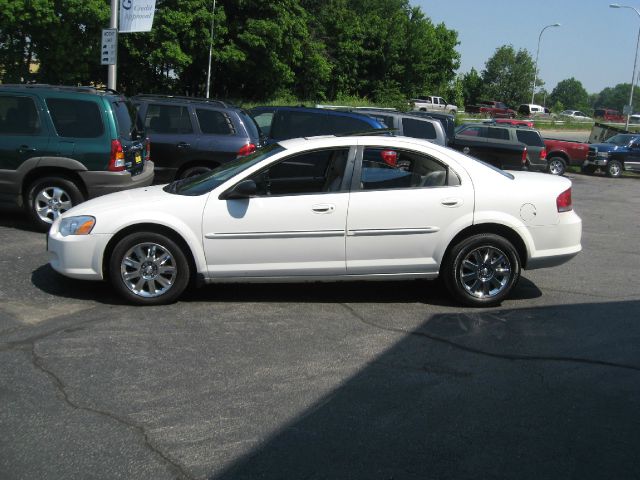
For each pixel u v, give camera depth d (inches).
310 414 158.6
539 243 245.4
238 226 232.1
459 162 243.6
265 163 236.5
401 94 2303.2
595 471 136.8
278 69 1710.1
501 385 178.9
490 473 135.0
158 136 415.5
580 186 835.4
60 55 1332.4
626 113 1603.1
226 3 1600.6
